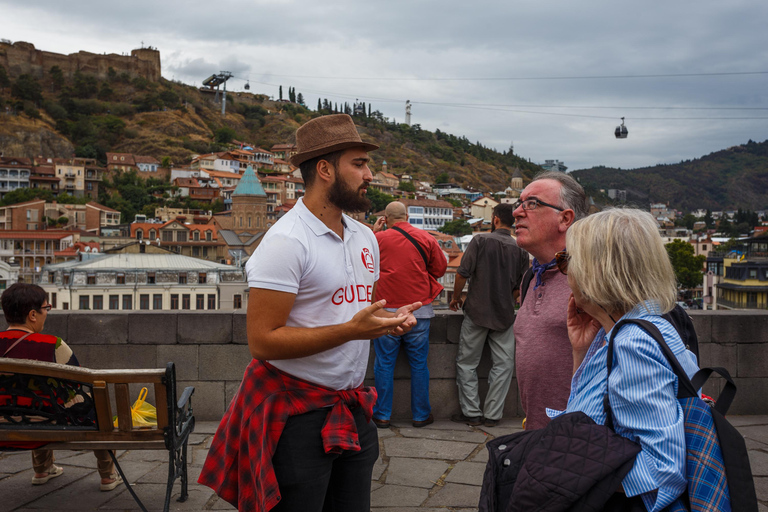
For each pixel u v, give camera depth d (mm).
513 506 1679
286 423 2049
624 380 1634
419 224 156875
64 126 188000
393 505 3506
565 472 1616
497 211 4949
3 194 138750
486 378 5273
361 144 2102
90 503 3473
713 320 5242
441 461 4195
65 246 97875
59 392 3002
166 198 152750
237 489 2156
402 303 4754
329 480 2219
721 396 1729
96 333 5094
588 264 1819
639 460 1588
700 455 1581
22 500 3506
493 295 4812
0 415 3043
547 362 2607
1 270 80250
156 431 3045
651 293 1757
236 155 175500
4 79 191750
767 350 5273
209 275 59281
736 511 1545
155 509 3404
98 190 151875
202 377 5102
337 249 2150
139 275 57688
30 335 3340
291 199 154000
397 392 5230
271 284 1972
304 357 2074
